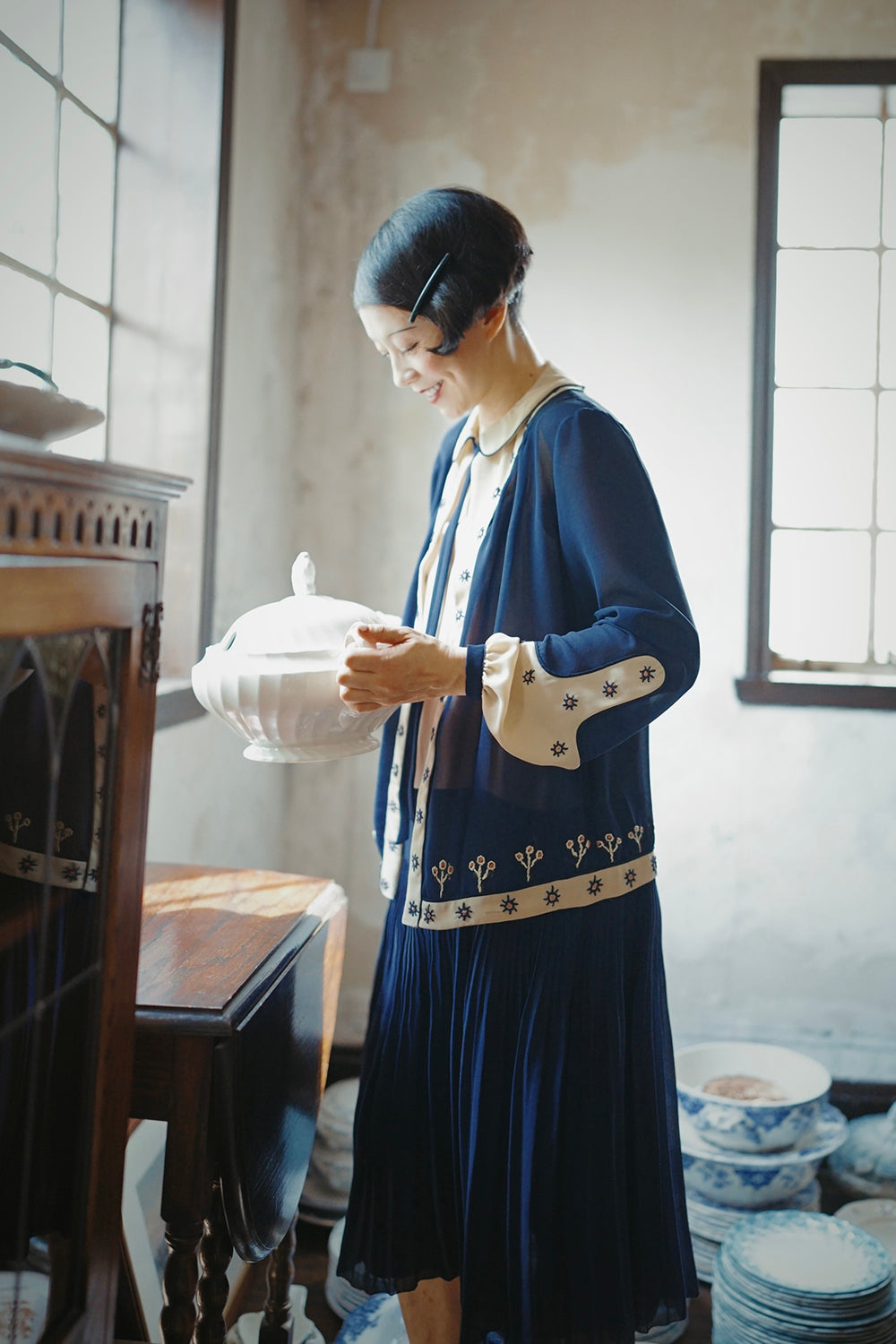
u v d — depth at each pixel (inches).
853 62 127.3
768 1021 130.6
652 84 129.3
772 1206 102.0
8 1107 33.5
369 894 134.3
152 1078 49.8
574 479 54.6
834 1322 77.7
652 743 131.3
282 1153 57.6
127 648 39.9
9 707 31.6
